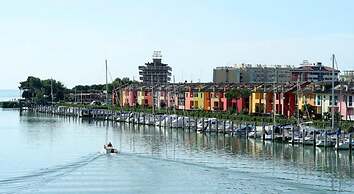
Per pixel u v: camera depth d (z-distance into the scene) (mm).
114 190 65938
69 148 104125
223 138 121062
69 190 65750
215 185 68688
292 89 164625
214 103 193625
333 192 66438
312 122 124438
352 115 145875
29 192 64750
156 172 75938
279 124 123812
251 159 89812
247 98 181375
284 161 88125
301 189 67500
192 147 104875
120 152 95812
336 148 100500
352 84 153500
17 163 84562
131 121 170750
